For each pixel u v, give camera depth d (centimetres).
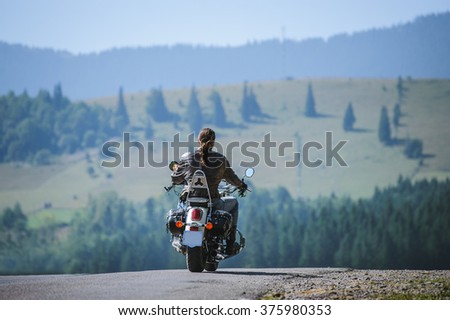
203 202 3706
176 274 3500
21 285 2978
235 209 3903
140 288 2864
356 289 2953
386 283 3147
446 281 3222
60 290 2814
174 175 3784
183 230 3722
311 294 2805
